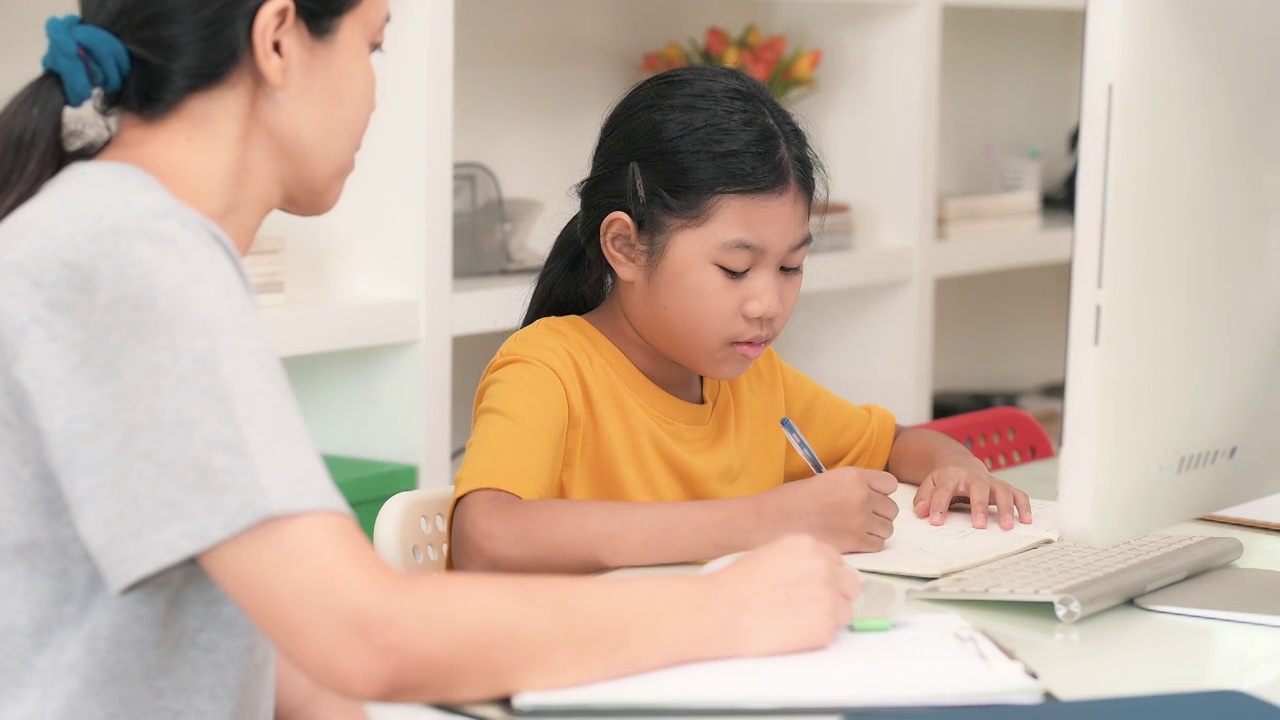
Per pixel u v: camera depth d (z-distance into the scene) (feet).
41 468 2.48
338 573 2.36
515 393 4.17
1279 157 3.38
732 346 4.25
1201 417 3.26
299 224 6.48
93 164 2.60
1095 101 2.89
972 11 10.64
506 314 6.74
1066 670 2.81
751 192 4.10
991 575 3.38
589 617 2.54
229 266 2.51
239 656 2.73
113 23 2.68
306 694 3.32
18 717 2.53
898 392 8.85
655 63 8.38
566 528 3.66
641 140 4.29
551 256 4.82
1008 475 5.08
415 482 6.38
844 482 3.76
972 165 10.85
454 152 7.86
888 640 2.79
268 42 2.70
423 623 2.42
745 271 4.17
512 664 2.49
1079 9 9.47
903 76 8.61
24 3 5.88
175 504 2.32
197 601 2.66
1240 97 3.18
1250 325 3.37
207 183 2.70
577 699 2.48
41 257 2.39
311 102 2.80
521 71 8.20
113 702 2.59
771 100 4.35
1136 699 2.56
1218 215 3.19
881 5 8.63
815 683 2.54
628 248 4.35
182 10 2.65
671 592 2.64
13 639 2.53
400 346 6.40
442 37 6.20
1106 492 3.02
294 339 5.80
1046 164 11.48
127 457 2.34
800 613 2.71
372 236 6.38
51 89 2.72
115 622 2.55
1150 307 3.03
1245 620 3.15
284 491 2.35
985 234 9.47
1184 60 3.00
